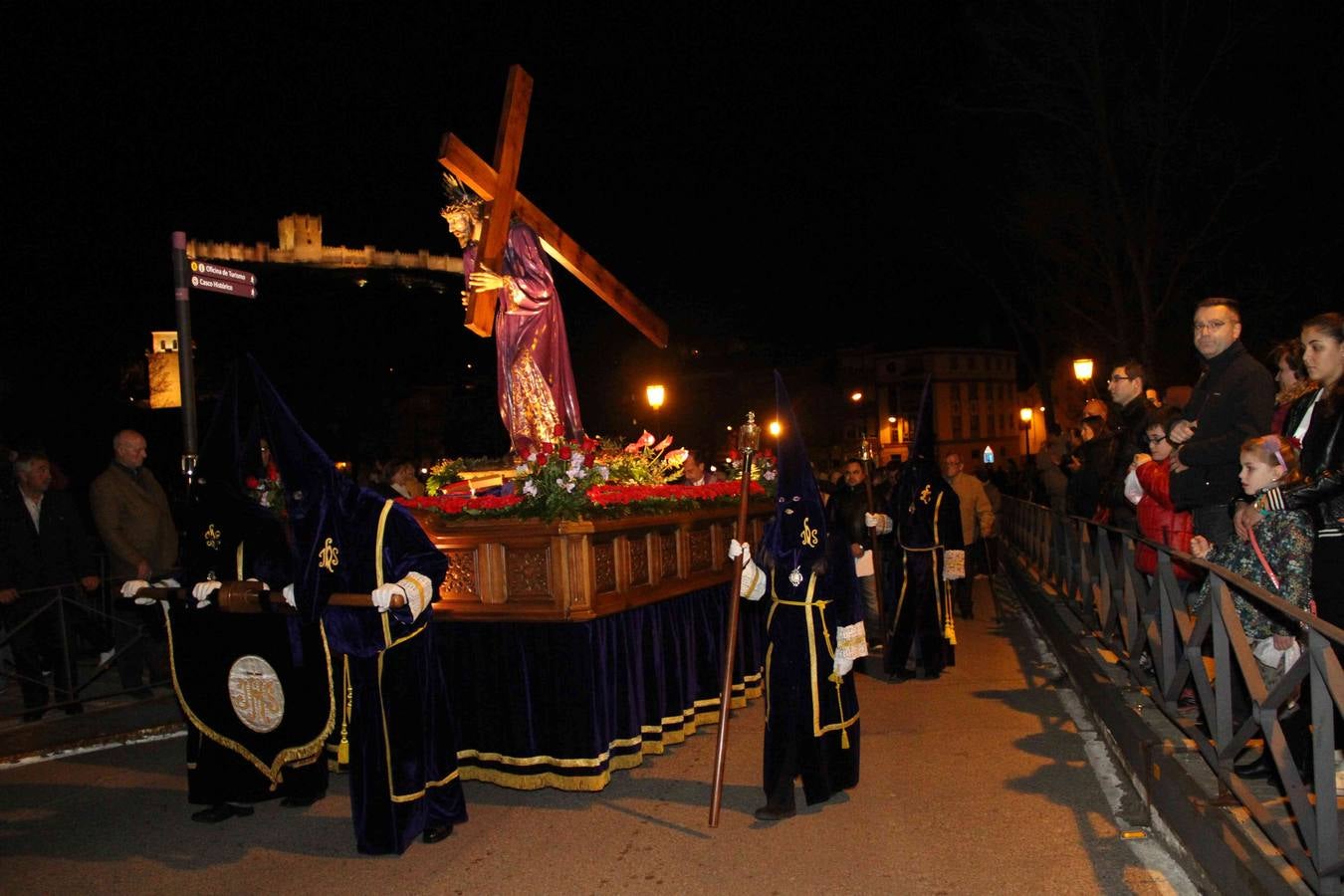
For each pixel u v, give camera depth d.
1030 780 5.73
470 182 6.42
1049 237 21.66
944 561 8.73
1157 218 20.20
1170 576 5.28
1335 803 3.21
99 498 8.18
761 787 5.92
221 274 8.55
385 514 5.08
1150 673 6.63
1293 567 4.33
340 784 6.36
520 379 6.92
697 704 7.08
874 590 10.18
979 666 9.18
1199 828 4.17
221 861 5.07
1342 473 4.26
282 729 5.50
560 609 5.68
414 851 5.11
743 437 5.67
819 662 5.44
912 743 6.66
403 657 5.11
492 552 5.84
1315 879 3.29
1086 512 9.91
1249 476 4.51
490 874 4.77
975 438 71.62
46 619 7.77
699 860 4.80
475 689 5.95
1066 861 4.56
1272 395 5.33
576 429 7.13
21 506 7.92
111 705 8.25
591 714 5.70
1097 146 20.19
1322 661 3.16
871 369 70.81
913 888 4.36
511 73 6.66
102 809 5.94
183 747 7.37
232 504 5.62
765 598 5.65
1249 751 4.95
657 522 6.44
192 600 5.51
